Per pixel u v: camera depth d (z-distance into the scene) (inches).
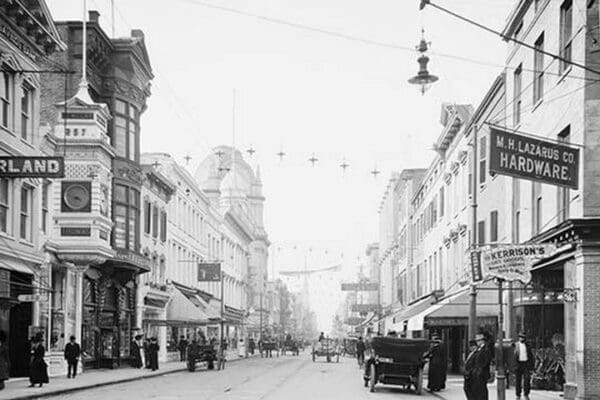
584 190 867.4
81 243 1418.6
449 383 1285.7
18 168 1040.8
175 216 2311.8
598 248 858.1
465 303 1277.1
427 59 714.8
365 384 1209.4
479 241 1469.0
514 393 986.1
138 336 1759.4
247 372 1673.2
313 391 1074.1
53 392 964.6
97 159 1444.4
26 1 1140.5
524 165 855.1
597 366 850.8
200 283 2731.3
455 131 1765.5
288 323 6200.8
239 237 3767.2
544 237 958.4
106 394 987.3
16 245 1155.3
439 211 1990.7
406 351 1074.1
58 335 1411.2
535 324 1064.2
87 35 1600.6
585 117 876.0
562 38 989.2
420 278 2396.7
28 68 1179.3
